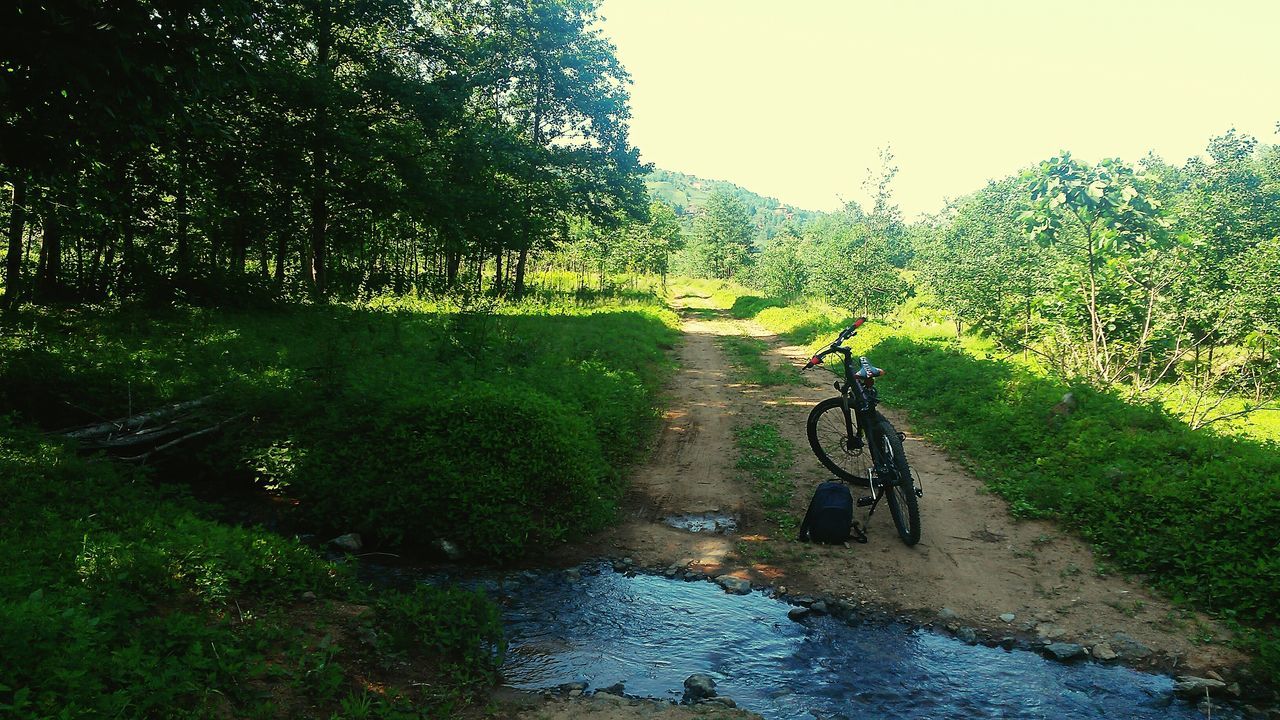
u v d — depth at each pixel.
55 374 8.61
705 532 6.57
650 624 4.81
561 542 6.29
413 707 3.54
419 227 30.03
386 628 4.31
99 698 2.77
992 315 19.53
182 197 17.70
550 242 34.62
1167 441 7.55
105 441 7.31
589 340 17.69
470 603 4.63
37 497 5.32
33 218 14.38
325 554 5.92
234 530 5.13
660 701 3.80
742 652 4.45
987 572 5.64
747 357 19.06
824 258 34.88
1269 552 5.04
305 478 6.82
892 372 14.90
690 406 12.34
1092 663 4.32
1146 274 12.16
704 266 84.19
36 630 3.00
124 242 18.45
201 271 17.62
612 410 9.78
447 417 7.02
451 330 14.60
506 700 3.78
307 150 20.20
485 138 25.67
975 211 27.28
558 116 34.03
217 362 10.66
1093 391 9.91
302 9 20.41
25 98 6.99
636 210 36.41
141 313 14.70
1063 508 6.66
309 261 27.44
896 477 6.30
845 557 5.96
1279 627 4.59
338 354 10.58
